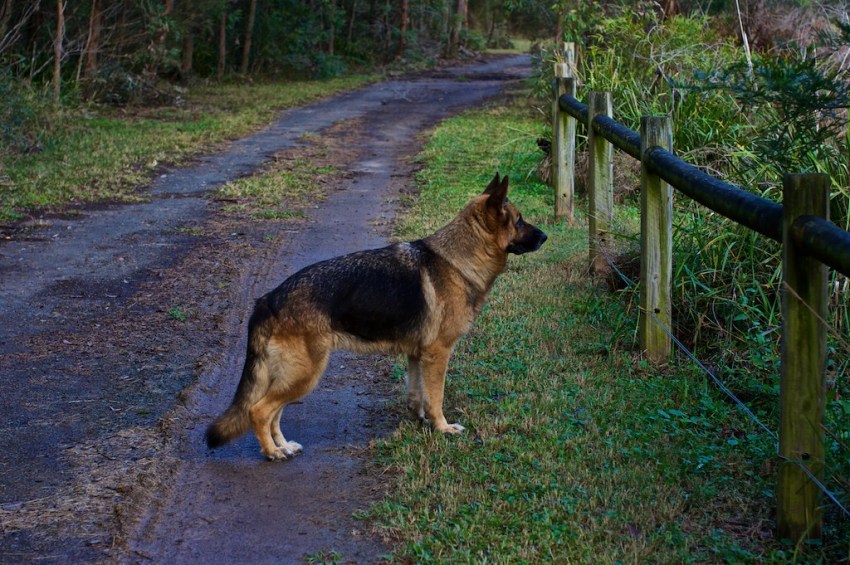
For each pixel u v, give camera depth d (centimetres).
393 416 535
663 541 387
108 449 490
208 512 427
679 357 608
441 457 467
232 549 394
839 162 622
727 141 884
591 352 625
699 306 638
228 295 782
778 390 532
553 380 571
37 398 562
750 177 679
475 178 1280
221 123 1920
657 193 587
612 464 458
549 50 1745
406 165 1449
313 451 492
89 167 1370
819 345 361
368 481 454
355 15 4031
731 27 1627
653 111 1039
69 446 494
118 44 2273
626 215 984
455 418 526
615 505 415
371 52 3984
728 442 476
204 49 3039
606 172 777
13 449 490
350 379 595
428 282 482
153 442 500
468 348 632
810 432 369
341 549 391
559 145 1006
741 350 596
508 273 813
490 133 1730
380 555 385
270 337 458
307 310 457
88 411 543
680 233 679
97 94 2142
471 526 398
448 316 487
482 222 494
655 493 428
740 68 563
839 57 693
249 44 3130
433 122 2016
